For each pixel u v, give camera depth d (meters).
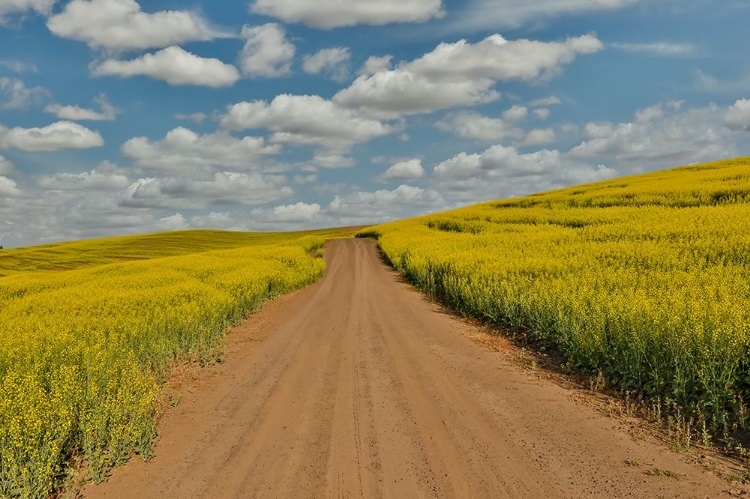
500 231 39.81
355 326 15.91
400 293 23.94
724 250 19.25
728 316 9.68
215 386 10.14
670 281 14.58
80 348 10.17
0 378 8.38
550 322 12.98
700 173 61.81
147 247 82.19
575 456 6.59
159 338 12.39
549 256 22.69
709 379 7.84
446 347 12.86
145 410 7.77
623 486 5.79
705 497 5.50
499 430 7.49
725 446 6.80
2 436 6.22
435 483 5.98
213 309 15.51
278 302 22.30
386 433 7.47
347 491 5.85
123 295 18.39
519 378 10.16
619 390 9.30
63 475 6.48
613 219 34.69
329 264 41.06
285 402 9.01
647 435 7.22
